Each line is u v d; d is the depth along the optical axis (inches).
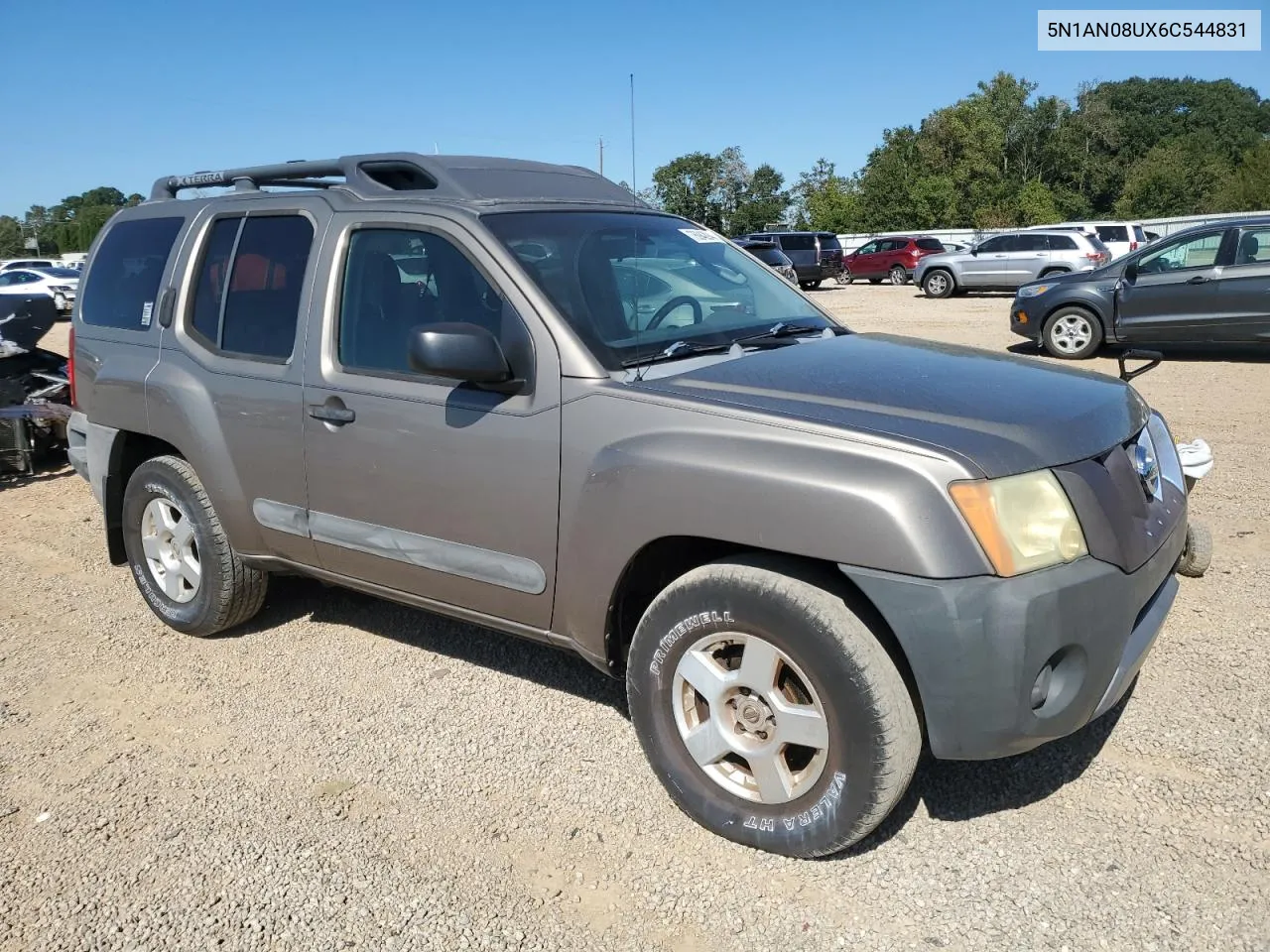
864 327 670.5
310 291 146.9
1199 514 221.1
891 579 97.3
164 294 171.0
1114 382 131.6
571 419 118.6
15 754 140.5
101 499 186.7
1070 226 1087.0
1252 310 441.7
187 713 150.9
